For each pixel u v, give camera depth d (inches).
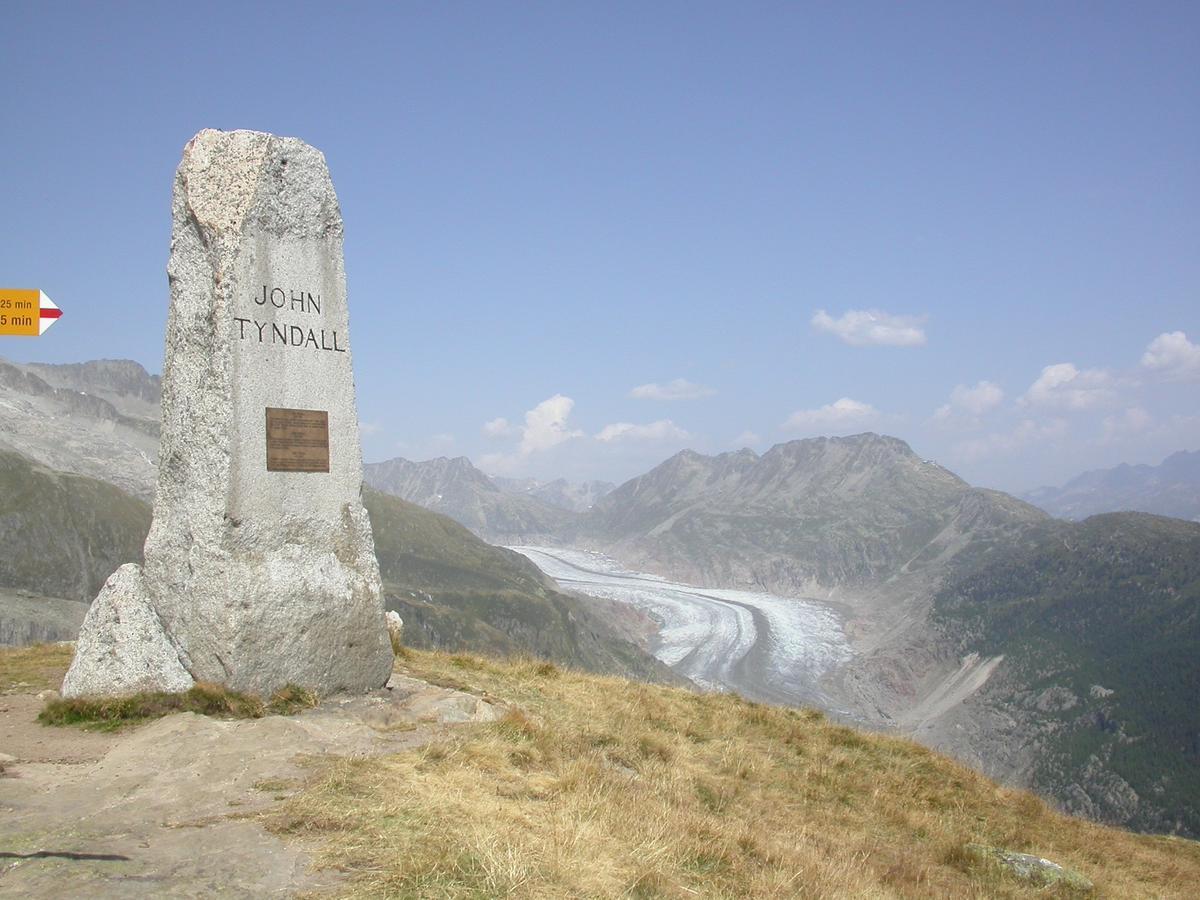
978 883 484.4
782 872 382.9
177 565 502.6
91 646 502.0
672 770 541.3
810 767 641.6
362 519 555.2
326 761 398.6
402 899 269.7
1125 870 599.8
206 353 501.4
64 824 319.9
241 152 515.2
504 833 325.4
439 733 466.6
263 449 510.6
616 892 305.4
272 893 269.7
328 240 552.1
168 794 351.9
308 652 515.8
